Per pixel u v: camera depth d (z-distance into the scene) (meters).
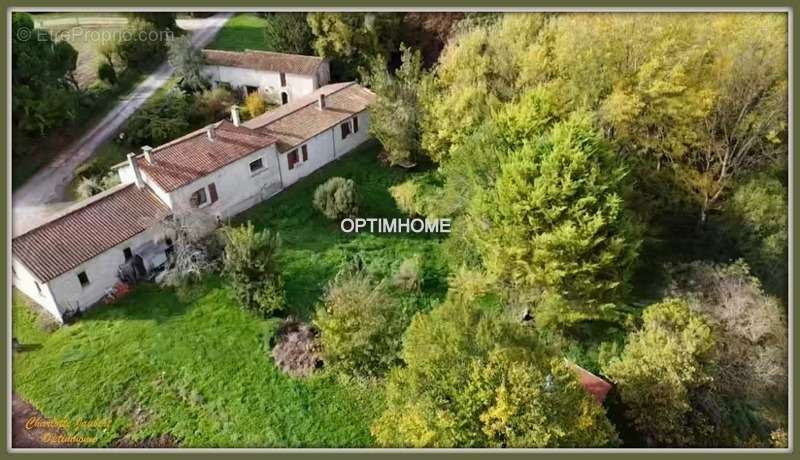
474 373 19.33
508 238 25.52
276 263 29.33
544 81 34.44
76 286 28.52
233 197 34.75
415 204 35.88
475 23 42.44
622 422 23.47
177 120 40.47
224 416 24.53
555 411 19.62
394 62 46.00
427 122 36.59
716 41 30.33
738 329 25.06
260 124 37.69
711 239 30.89
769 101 29.27
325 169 39.38
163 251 31.73
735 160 30.70
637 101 29.92
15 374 25.92
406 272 30.25
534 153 24.86
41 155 38.44
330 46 44.72
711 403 23.67
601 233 24.67
